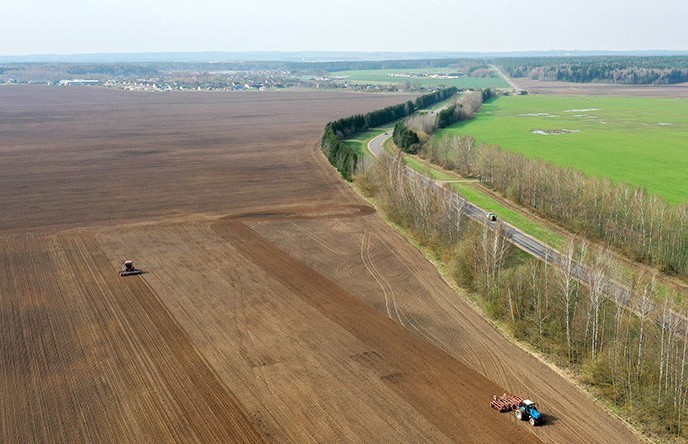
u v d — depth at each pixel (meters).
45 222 91.56
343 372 50.00
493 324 59.84
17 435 41.56
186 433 41.88
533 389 48.31
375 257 78.62
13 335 55.94
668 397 45.09
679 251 75.38
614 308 57.06
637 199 84.56
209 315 60.38
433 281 70.94
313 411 44.47
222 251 79.56
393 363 51.72
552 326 56.34
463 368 51.22
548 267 67.12
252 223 92.50
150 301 63.50
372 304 64.00
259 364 51.06
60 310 61.28
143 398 45.97
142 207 100.88
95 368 50.25
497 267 66.19
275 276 71.19
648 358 48.72
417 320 60.44
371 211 100.56
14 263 74.19
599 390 48.12
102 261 75.12
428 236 83.56
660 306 55.97
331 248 81.75
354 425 42.88
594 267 59.38
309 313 61.31
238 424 42.84
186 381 48.38
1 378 48.69
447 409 45.06
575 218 91.19
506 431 42.66
